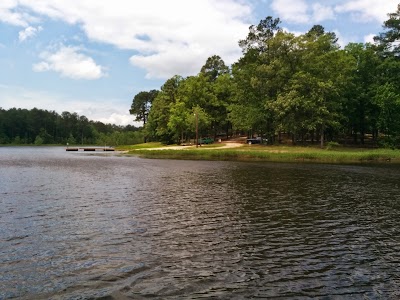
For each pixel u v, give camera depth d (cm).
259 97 6931
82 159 5734
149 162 4928
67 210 1689
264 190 2338
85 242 1184
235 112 7306
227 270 947
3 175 3191
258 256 1060
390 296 801
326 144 6569
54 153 8212
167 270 945
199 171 3600
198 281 875
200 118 8138
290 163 4625
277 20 7069
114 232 1310
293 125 6050
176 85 11019
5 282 865
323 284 863
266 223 1461
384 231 1348
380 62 6581
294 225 1430
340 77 6056
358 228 1388
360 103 6438
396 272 945
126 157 6266
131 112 14088
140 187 2469
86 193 2198
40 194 2147
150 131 11562
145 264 986
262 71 6450
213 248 1132
